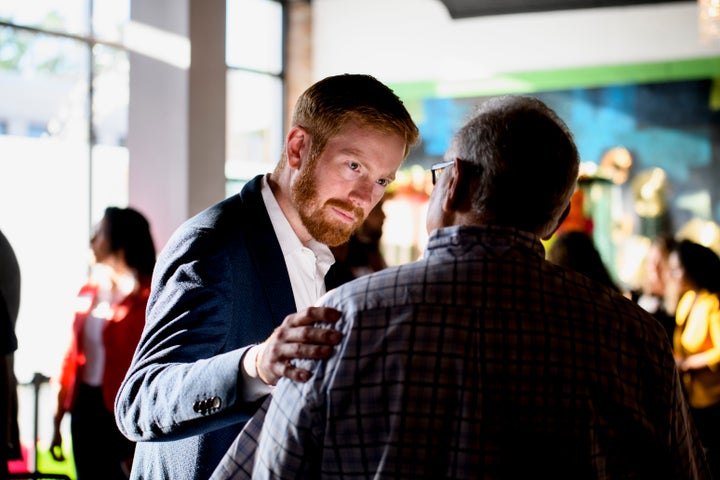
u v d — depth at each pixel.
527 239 1.30
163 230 7.16
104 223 4.32
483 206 1.30
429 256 1.31
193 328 1.57
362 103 1.71
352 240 4.39
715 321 4.61
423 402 1.20
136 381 1.52
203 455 1.65
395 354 1.21
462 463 1.19
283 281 1.71
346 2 9.23
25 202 6.70
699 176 8.19
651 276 5.63
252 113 9.02
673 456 1.30
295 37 9.38
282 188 1.82
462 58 8.86
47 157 6.80
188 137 7.13
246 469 1.36
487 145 1.30
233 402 1.38
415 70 9.02
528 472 1.20
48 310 6.70
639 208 8.34
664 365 1.30
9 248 3.62
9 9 6.56
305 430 1.24
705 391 4.48
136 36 7.17
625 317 1.29
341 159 1.72
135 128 7.18
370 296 1.26
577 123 8.54
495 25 8.76
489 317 1.23
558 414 1.22
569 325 1.25
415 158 8.94
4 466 3.14
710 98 8.15
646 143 8.34
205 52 7.26
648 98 8.34
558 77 8.59
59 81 6.86
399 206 8.87
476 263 1.26
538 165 1.29
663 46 8.29
